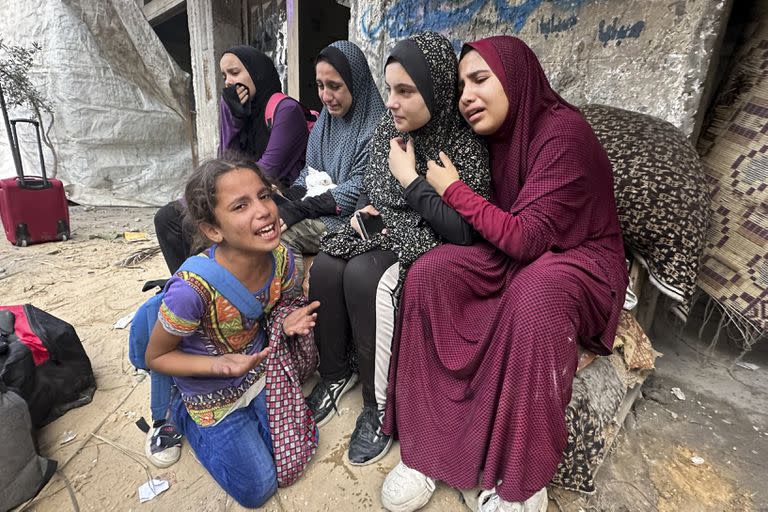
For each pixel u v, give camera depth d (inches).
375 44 128.6
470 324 54.3
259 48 213.0
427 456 52.2
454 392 52.7
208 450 53.9
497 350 47.3
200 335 52.3
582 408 52.7
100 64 210.2
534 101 55.7
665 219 62.8
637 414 68.5
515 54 53.9
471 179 58.3
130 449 61.3
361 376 61.3
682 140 67.8
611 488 55.0
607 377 58.9
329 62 75.3
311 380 74.3
